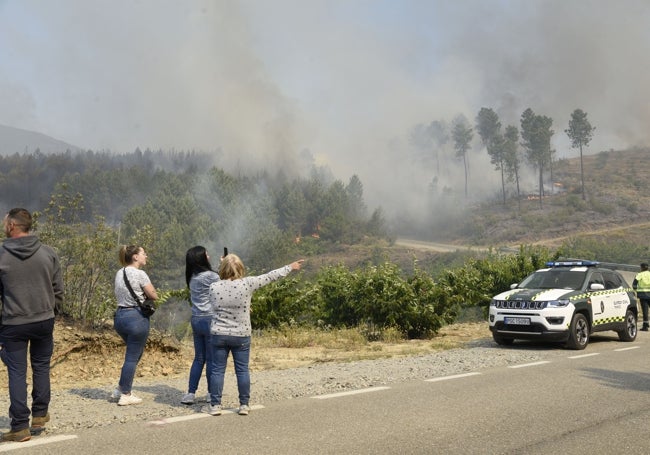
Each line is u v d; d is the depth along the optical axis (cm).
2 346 558
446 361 1065
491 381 855
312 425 600
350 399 727
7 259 559
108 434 562
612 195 19650
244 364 651
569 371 948
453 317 1652
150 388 807
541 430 588
